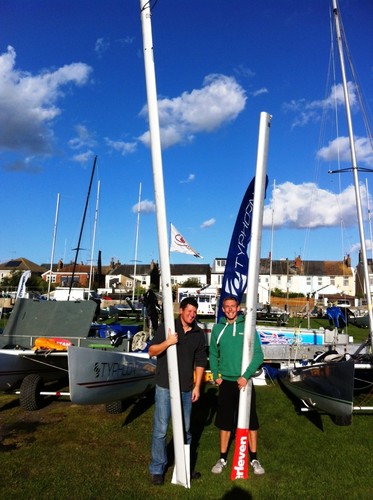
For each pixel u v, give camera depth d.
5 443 5.55
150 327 9.06
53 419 6.59
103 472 4.65
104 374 6.17
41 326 8.57
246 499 4.08
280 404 7.61
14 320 8.64
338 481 4.53
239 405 4.53
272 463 4.98
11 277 56.69
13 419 6.57
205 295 36.97
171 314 4.36
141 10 4.42
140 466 4.82
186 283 60.47
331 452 5.38
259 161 4.56
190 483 4.39
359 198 9.28
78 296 31.86
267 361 10.22
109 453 5.21
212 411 7.02
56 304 8.84
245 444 4.49
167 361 4.36
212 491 4.21
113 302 37.38
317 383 6.43
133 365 6.80
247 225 7.23
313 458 5.17
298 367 7.72
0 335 8.42
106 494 4.14
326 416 6.89
